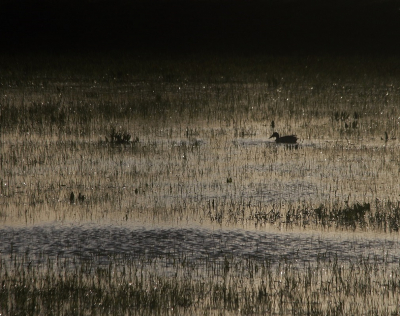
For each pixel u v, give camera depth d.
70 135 59.84
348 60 122.75
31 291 25.77
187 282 26.91
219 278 27.53
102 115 69.69
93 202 38.75
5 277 27.19
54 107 72.06
